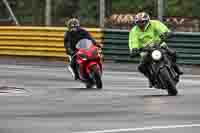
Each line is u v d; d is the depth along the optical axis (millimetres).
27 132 28109
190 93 44281
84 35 49469
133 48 43344
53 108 36469
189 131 28141
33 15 75062
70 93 44812
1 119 32094
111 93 44812
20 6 76375
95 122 30938
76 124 30328
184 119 31812
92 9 73188
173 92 42875
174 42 65375
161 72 42562
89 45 48875
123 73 60062
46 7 73188
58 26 74188
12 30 73062
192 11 71812
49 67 65250
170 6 72188
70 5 74500
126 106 37156
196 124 30172
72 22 49406
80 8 73938
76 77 49625
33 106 37469
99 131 28266
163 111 34844
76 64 49000
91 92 45469
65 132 28078
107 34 68438
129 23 69938
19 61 70500
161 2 67312
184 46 65000
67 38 49500
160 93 44688
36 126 29734
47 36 71188
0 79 54375
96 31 68875
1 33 73625
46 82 52500
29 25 75375
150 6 68875
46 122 31016
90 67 48031
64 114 33906
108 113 34188
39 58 71750
